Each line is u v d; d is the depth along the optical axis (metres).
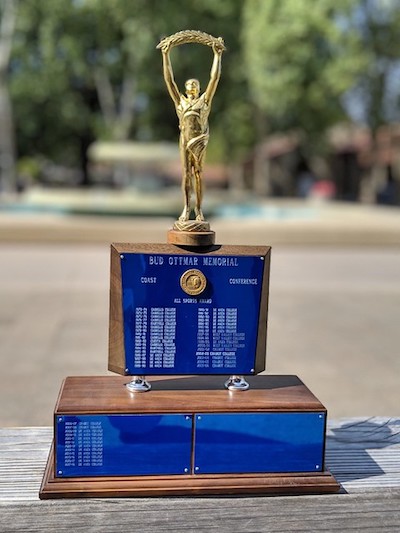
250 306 2.84
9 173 21.09
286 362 5.43
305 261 11.42
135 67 20.02
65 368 5.13
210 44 2.78
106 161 18.66
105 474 2.66
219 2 18.73
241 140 26.12
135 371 2.80
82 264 10.55
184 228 2.77
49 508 2.57
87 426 2.63
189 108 2.72
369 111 23.47
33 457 3.08
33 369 5.10
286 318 7.04
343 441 3.35
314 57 18.42
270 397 2.79
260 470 2.72
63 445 2.63
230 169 35.97
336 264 11.14
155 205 16.08
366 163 31.09
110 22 19.83
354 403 4.48
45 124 26.38
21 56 22.08
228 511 2.58
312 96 19.12
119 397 2.75
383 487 2.81
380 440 3.37
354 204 25.62
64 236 12.70
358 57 18.75
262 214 18.39
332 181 32.31
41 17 20.50
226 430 2.69
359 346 5.97
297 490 2.70
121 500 2.63
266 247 2.84
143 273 2.76
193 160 2.76
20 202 17.91
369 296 8.34
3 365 5.19
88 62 22.23
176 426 2.66
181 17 18.66
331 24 17.81
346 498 2.71
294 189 34.00
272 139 31.16
